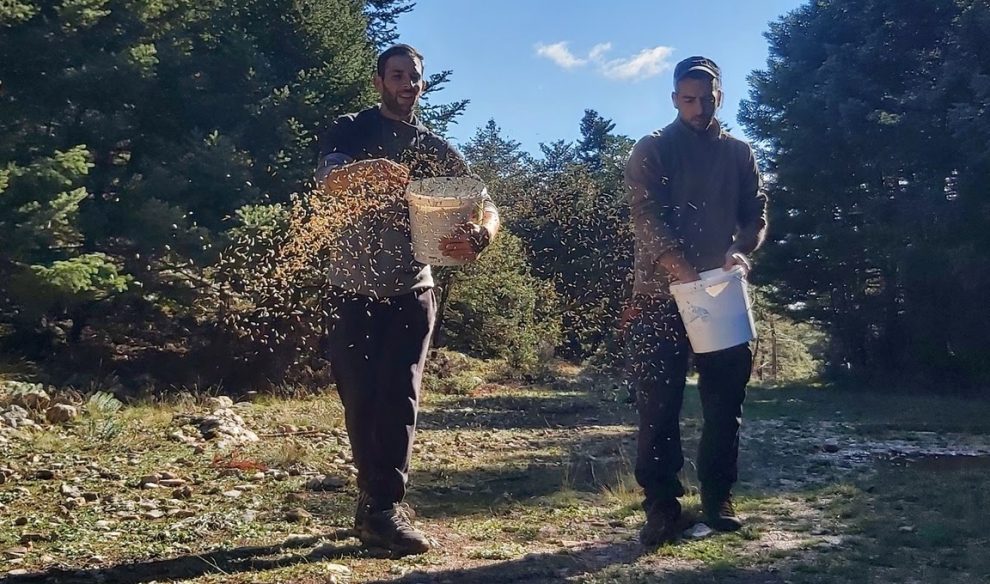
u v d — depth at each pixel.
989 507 5.05
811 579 3.58
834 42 23.22
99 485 5.68
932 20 20.86
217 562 3.81
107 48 14.84
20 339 14.33
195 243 13.26
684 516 4.68
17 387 9.76
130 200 13.70
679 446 4.35
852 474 6.79
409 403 4.05
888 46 21.48
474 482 6.55
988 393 19.84
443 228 3.92
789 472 6.95
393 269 3.99
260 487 5.76
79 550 4.04
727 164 4.43
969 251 18.30
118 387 12.32
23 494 5.34
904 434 10.60
